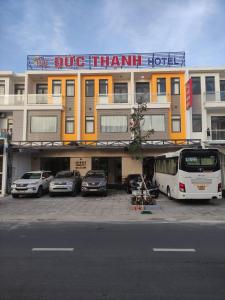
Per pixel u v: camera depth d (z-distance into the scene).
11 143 25.47
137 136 18.25
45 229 11.05
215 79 32.38
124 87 33.75
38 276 5.97
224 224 12.14
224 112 31.89
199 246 8.38
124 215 14.26
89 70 32.59
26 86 32.31
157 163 25.36
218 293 5.13
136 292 5.18
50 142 27.80
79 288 5.36
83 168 29.08
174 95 32.09
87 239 9.28
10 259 7.15
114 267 6.52
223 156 23.64
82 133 32.12
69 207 17.06
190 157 18.23
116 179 30.61
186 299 4.90
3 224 12.25
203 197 18.02
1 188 23.92
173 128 31.62
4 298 4.96
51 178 25.33
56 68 33.19
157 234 10.07
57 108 31.55
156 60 32.91
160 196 22.64
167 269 6.38
